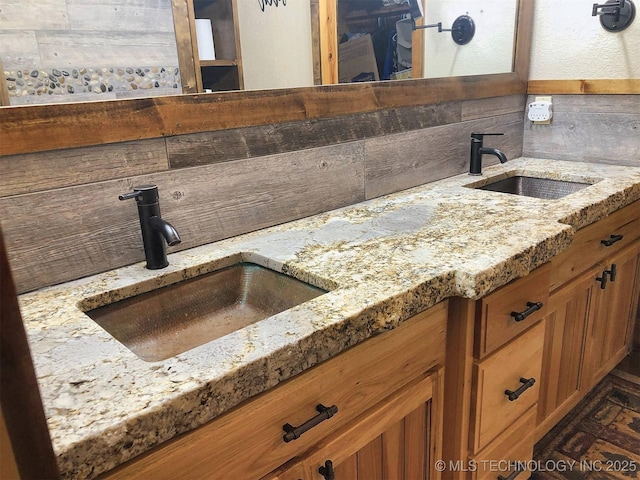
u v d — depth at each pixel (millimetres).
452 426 1180
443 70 1926
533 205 1485
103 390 670
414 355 1032
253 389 732
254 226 1377
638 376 2145
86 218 1075
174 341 1046
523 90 2234
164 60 1227
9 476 333
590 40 2025
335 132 1518
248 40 1372
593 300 1721
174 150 1182
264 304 1129
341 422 913
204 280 1156
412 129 1761
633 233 1876
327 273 1029
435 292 989
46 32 1043
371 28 1667
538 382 1390
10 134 936
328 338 815
